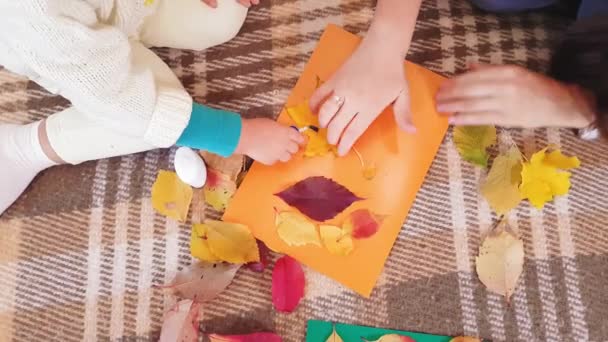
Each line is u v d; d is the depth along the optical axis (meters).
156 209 0.91
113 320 0.89
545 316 0.87
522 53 0.96
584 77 0.82
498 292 0.87
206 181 0.91
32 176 0.92
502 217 0.90
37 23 0.68
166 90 0.81
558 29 0.96
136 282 0.90
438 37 0.96
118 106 0.77
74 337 0.88
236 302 0.88
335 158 0.91
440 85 0.93
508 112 0.88
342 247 0.88
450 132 0.92
